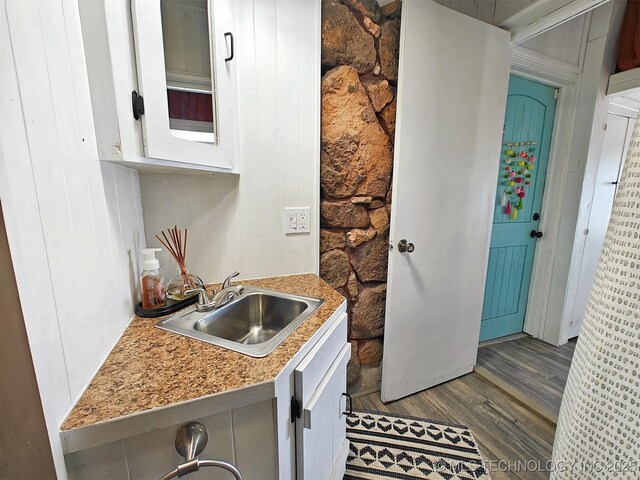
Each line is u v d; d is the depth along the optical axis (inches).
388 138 57.5
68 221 20.4
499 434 55.9
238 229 48.8
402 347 62.2
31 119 16.7
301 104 49.0
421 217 59.2
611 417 24.6
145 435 21.2
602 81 76.7
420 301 62.6
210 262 48.1
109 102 23.5
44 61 18.1
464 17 55.9
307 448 30.1
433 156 58.1
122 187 32.2
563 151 84.6
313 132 50.7
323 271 56.9
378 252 60.7
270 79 46.4
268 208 49.9
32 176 16.7
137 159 25.7
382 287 62.5
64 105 20.2
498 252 86.7
